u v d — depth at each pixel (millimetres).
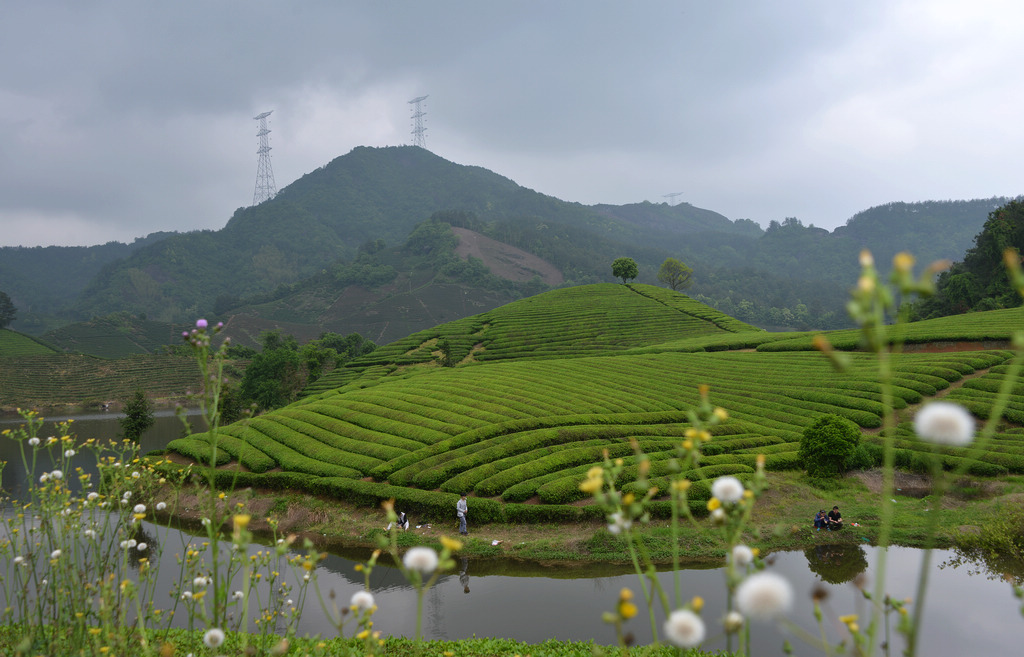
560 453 33031
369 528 28516
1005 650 15820
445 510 28438
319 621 17641
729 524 3943
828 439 31719
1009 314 62750
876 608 3121
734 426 39125
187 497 30609
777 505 28906
